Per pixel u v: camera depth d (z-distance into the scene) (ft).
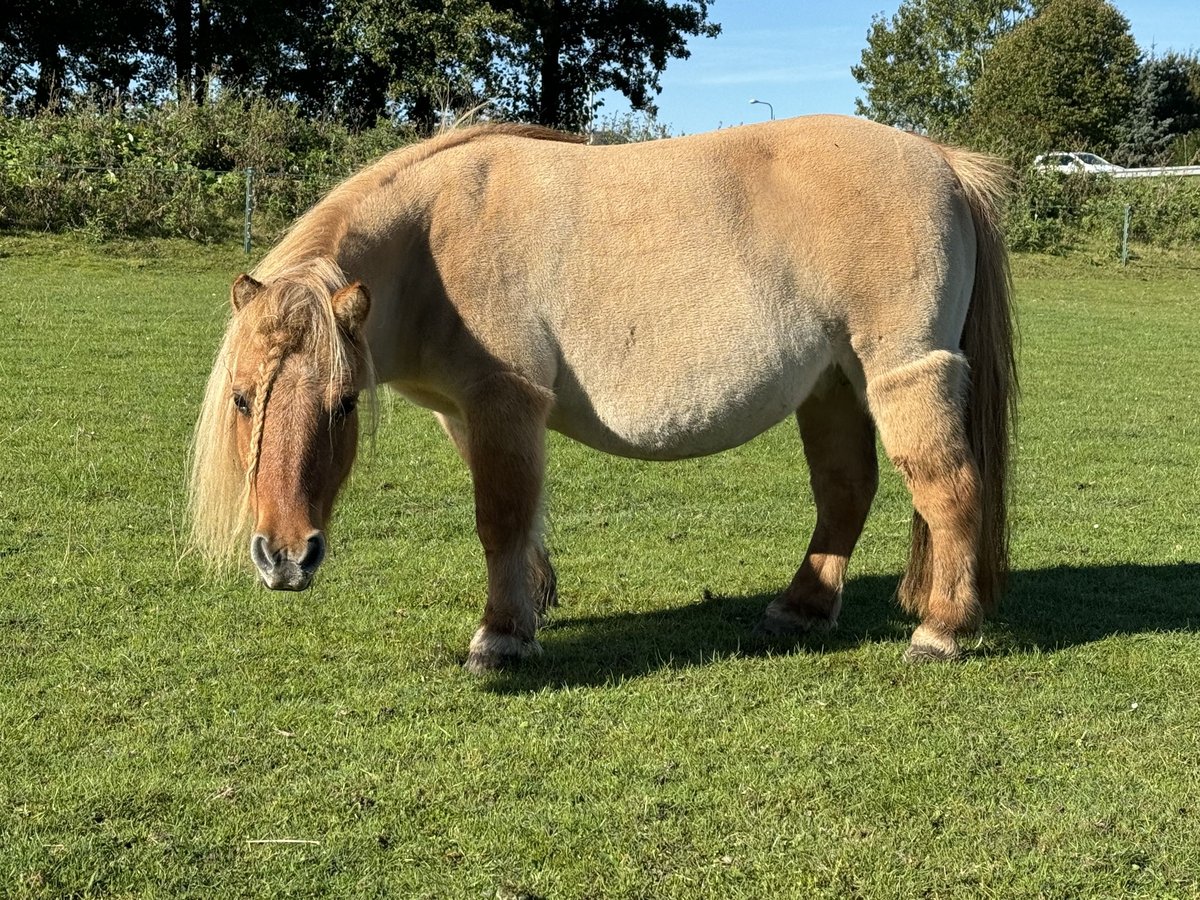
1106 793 12.56
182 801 12.05
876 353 16.22
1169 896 10.64
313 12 126.82
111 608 17.92
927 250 16.05
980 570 17.16
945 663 16.48
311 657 16.33
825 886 10.77
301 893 10.51
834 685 15.66
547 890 10.63
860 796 12.47
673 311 15.74
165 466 26.89
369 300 13.03
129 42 124.36
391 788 12.45
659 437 16.20
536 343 15.48
